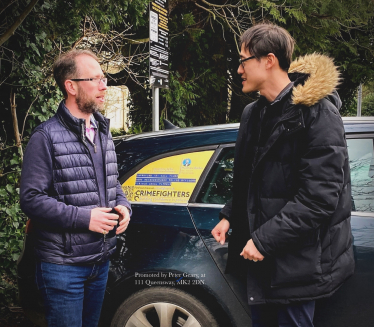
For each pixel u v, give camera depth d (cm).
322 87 133
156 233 193
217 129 211
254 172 147
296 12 529
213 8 595
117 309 196
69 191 150
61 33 392
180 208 196
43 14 359
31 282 196
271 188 143
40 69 355
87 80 155
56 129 151
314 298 137
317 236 137
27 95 352
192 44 668
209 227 188
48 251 151
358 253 172
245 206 163
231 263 168
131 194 205
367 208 181
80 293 158
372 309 168
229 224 171
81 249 152
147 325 191
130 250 195
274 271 140
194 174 201
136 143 219
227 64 741
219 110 752
